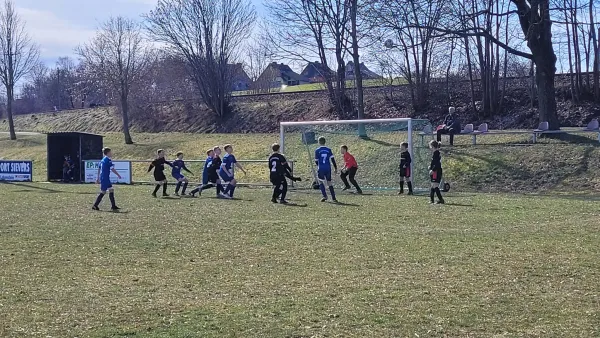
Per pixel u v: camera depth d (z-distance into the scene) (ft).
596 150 81.25
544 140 89.51
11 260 37.37
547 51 92.22
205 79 163.84
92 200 72.95
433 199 63.82
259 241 42.75
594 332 23.08
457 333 23.13
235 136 138.51
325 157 67.41
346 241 42.24
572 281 30.53
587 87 116.26
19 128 229.25
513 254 37.04
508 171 81.82
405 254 37.63
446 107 132.26
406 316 25.16
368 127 91.25
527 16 91.04
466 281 30.86
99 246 41.73
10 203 69.92
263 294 28.91
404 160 74.79
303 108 151.64
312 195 74.64
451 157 88.07
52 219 55.26
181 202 68.74
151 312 26.09
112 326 24.30
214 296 28.73
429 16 92.43
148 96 186.80
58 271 34.37
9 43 195.42
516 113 119.96
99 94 273.33
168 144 142.51
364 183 84.99
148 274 33.50
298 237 44.09
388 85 147.54
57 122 218.18
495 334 22.98
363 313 25.59
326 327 23.89
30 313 26.16
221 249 40.19
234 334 23.16
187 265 35.60
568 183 76.64
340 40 133.08
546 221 49.83
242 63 204.95
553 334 22.90
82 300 28.14
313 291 29.32
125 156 141.49
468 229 46.55
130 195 78.74
